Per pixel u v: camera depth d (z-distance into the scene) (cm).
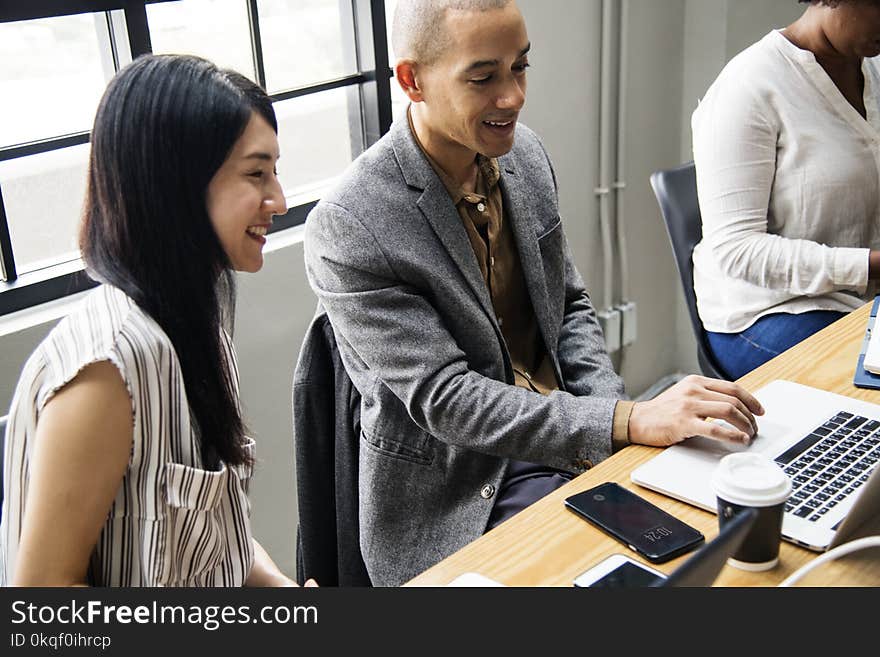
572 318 184
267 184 114
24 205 184
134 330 106
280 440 222
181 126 105
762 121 197
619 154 291
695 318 213
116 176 106
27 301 182
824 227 200
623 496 121
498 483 158
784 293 202
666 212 209
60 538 104
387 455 160
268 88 216
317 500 165
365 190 153
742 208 198
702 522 115
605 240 296
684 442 132
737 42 297
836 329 167
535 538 115
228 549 125
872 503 105
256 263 117
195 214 108
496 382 151
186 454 113
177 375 110
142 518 111
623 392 173
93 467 104
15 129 180
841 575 104
